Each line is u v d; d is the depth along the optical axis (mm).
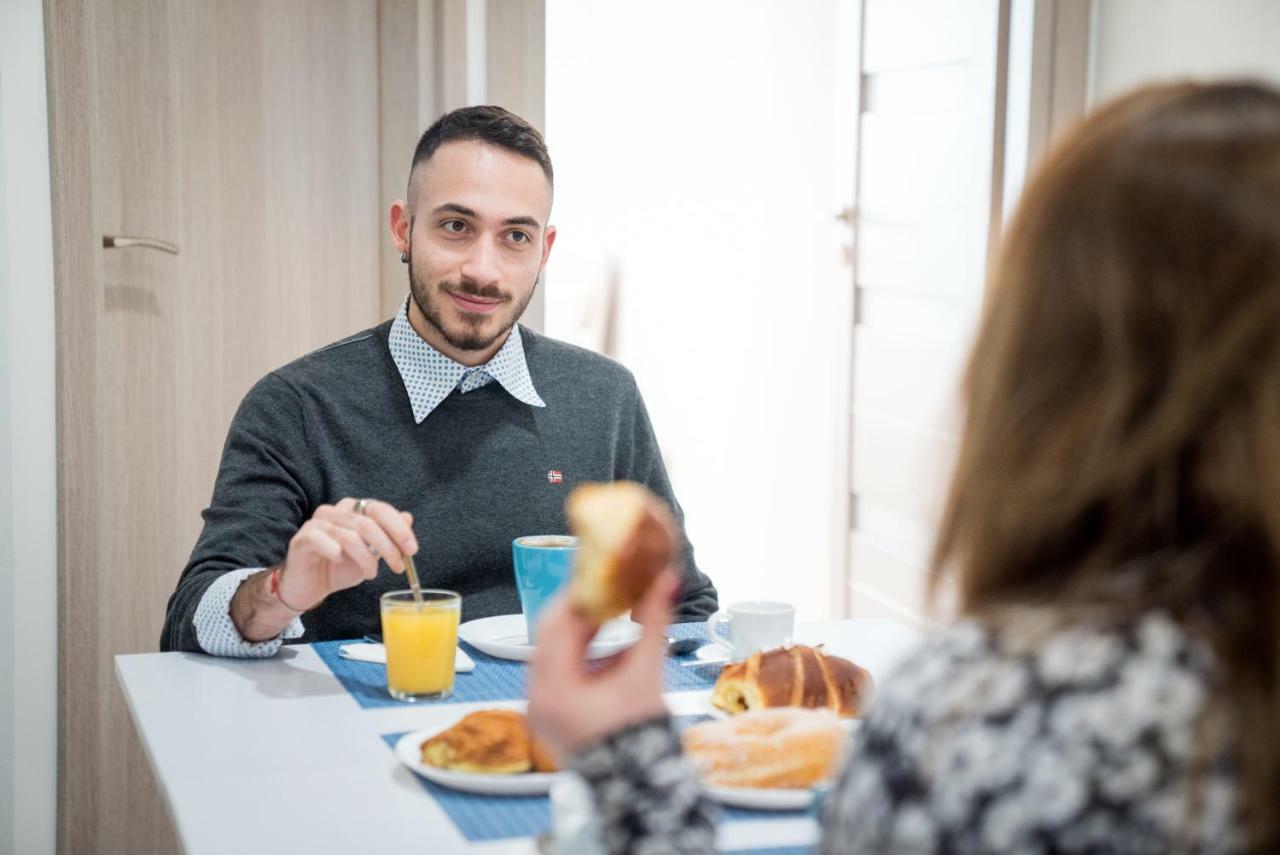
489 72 2918
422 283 1780
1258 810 554
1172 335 588
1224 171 590
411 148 2896
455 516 1806
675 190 4430
